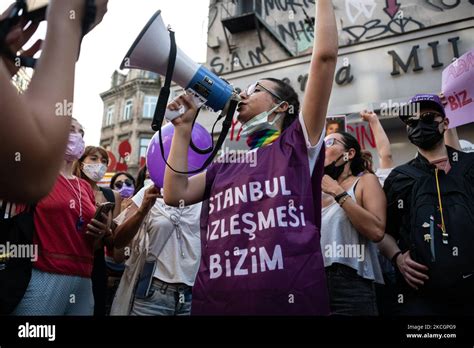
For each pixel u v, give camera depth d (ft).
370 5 31.63
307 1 36.58
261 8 38.17
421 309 5.72
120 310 7.59
